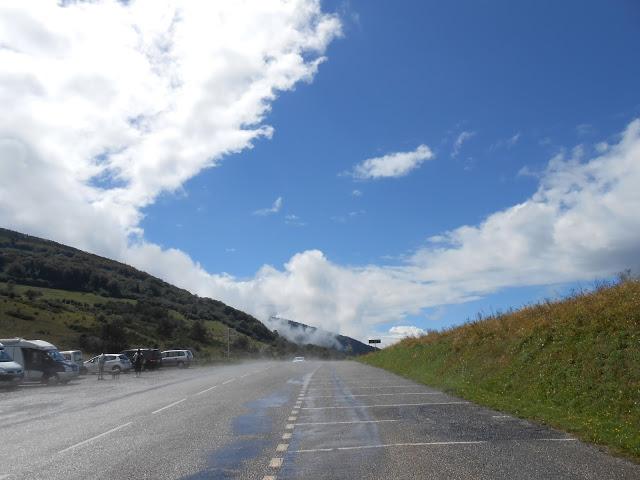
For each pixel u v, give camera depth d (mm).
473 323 28297
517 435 10227
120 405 18266
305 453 9281
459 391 18062
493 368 19391
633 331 13766
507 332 21844
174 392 22844
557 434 10273
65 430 12891
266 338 163875
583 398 12695
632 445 8719
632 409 10930
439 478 7297
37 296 97500
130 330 87312
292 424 12547
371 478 7461
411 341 41875
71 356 44812
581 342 15367
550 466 7766
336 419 13148
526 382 16000
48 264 124188
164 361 57250
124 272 160250
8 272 116125
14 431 13055
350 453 9164
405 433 10844
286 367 50000
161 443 10625
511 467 7742
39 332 68625
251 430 11852
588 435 9812
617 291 17156
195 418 14133
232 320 161375
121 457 9398
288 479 7562
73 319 80875
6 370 27938
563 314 18203
